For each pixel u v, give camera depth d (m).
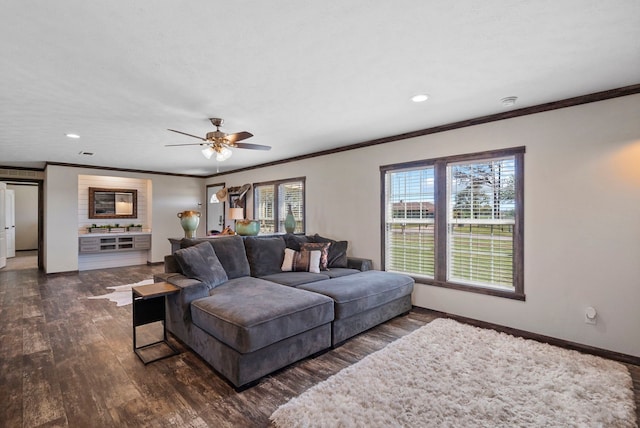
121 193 7.93
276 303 2.66
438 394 2.21
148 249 7.94
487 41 2.02
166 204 8.13
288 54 2.17
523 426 1.89
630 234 2.75
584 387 2.29
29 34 1.88
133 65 2.29
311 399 2.15
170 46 2.04
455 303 3.86
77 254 6.74
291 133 4.30
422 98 3.02
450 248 3.96
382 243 4.58
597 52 2.16
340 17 1.76
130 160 6.27
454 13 1.73
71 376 2.51
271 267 4.20
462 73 2.48
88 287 5.48
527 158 3.29
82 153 5.48
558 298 3.11
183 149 5.14
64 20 1.75
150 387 2.36
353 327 3.24
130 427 1.93
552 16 1.76
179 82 2.60
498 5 1.67
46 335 3.33
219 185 8.23
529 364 2.63
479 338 3.15
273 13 1.71
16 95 2.81
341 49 2.11
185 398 2.22
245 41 2.00
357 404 2.10
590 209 2.93
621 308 2.79
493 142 3.53
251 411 2.08
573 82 2.66
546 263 3.18
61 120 3.55
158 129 3.96
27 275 6.47
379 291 3.49
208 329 2.57
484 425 1.90
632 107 2.73
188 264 3.15
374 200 4.68
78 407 2.12
